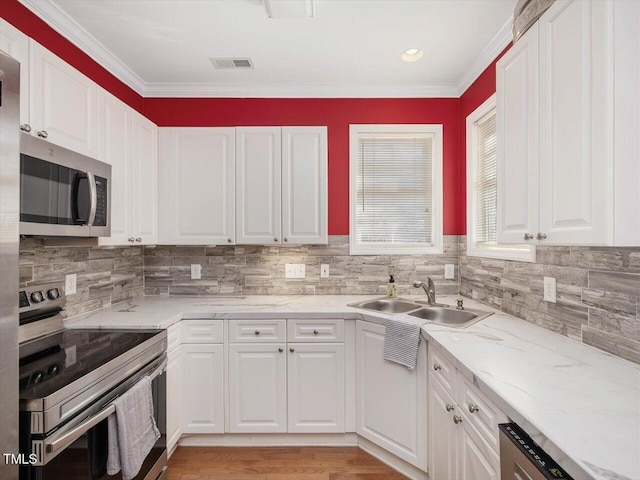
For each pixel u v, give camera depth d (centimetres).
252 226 255
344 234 279
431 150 282
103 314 215
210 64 241
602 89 98
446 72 252
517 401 98
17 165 89
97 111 185
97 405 131
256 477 194
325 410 219
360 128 277
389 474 196
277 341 220
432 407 170
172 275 281
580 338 149
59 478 116
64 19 187
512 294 202
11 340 87
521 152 141
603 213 98
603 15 98
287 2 175
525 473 87
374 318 205
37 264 177
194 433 220
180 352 217
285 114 277
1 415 84
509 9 183
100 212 177
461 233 274
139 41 212
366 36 206
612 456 73
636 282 121
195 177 256
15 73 89
